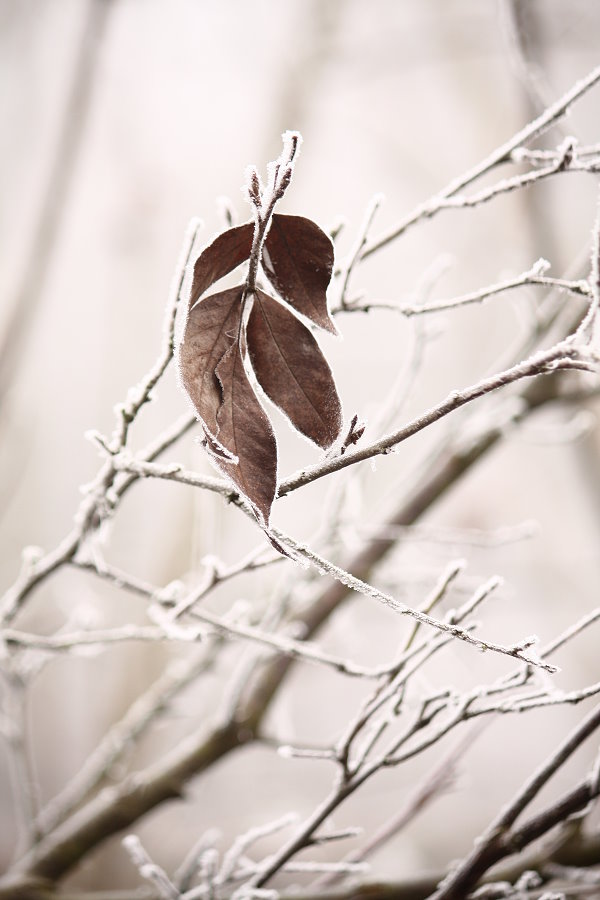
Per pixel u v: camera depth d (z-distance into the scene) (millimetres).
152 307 2457
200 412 547
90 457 2391
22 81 1662
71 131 1283
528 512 2377
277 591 862
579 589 2396
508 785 2617
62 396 2367
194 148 2482
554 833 750
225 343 552
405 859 2410
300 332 557
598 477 1591
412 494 1042
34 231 1271
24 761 981
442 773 827
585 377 987
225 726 947
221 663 1031
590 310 561
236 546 1918
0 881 913
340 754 655
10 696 949
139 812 947
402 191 3010
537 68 856
